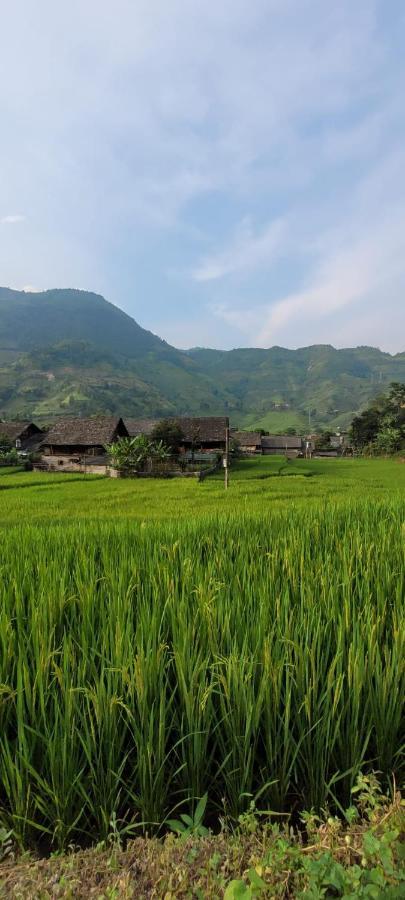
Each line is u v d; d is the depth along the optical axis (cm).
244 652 275
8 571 468
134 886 187
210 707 256
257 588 393
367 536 588
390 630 345
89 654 298
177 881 185
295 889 177
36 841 236
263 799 250
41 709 247
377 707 263
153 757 244
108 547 575
